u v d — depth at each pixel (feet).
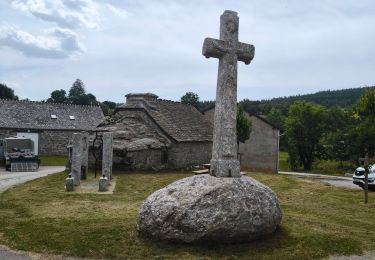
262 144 130.72
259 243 29.60
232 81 32.96
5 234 31.78
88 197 51.93
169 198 29.27
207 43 32.58
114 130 87.76
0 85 249.55
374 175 65.62
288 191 59.62
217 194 28.63
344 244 30.89
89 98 323.57
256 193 30.14
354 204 50.44
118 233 31.12
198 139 98.99
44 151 149.38
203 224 27.68
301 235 32.14
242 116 122.21
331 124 156.66
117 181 68.49
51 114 158.92
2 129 142.41
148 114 93.30
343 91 454.40
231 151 32.40
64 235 30.99
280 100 467.93
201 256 26.81
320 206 48.29
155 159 88.43
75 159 63.31
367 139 77.36
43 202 47.55
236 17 33.68
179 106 113.91
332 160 153.28
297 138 153.07
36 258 26.71
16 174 85.97
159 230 28.60
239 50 33.53
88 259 26.68
